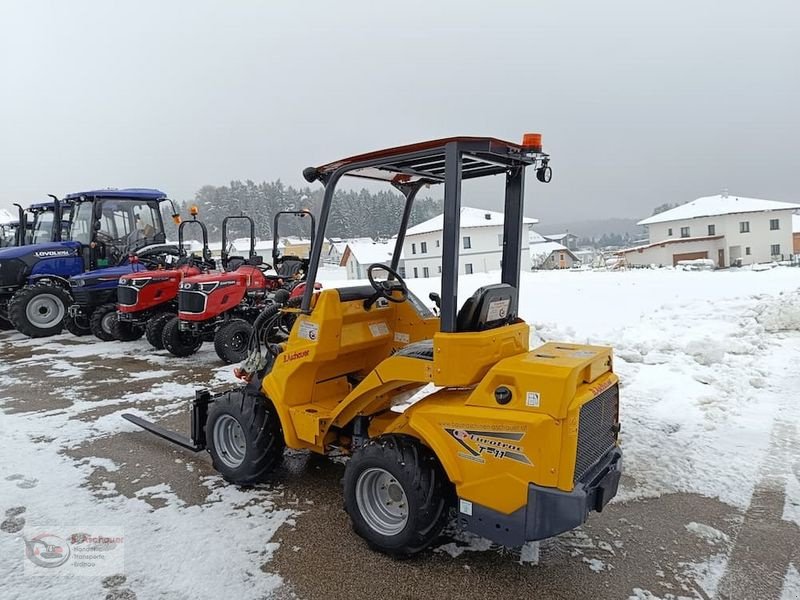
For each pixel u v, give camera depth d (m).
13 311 10.55
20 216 12.42
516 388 2.73
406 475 2.96
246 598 2.80
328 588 2.87
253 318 8.75
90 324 10.64
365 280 7.04
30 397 6.55
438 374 2.98
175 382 7.14
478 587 2.87
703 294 12.23
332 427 3.72
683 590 2.83
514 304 3.39
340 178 3.62
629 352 7.58
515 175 3.40
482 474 2.79
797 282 13.19
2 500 3.87
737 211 49.16
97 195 10.73
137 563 3.10
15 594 2.83
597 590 2.83
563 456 2.61
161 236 11.63
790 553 3.13
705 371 6.62
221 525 3.50
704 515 3.56
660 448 4.58
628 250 52.75
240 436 4.13
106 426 5.44
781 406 5.44
